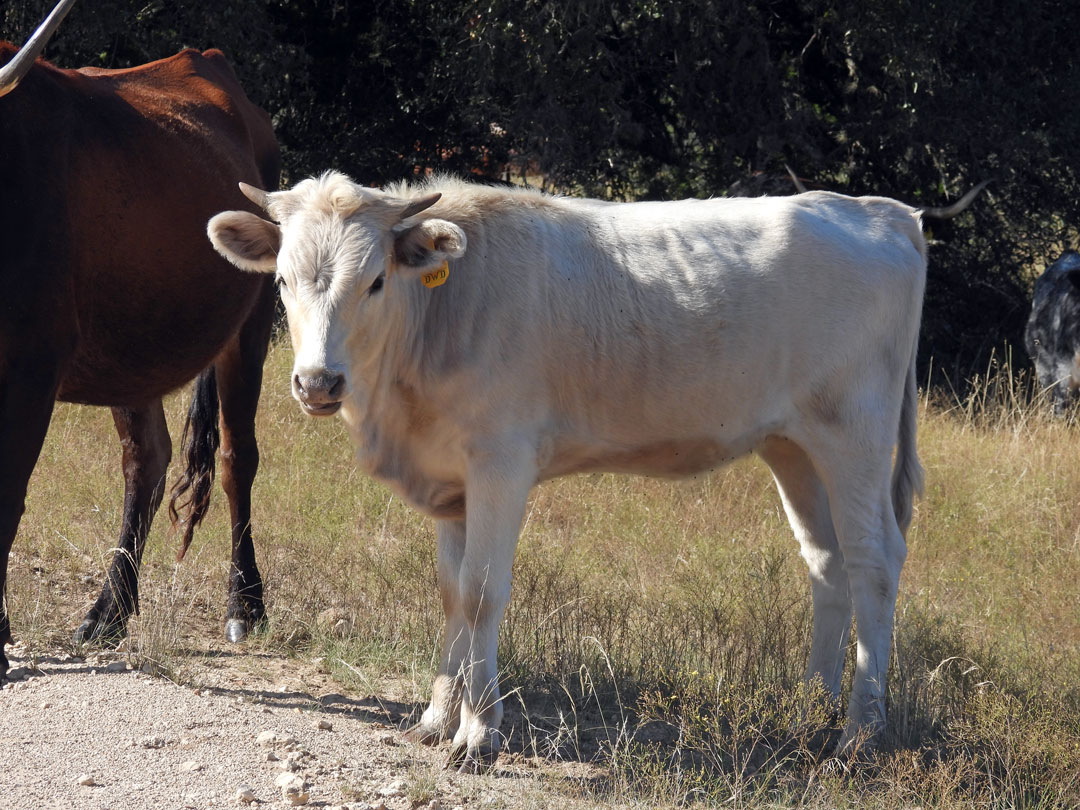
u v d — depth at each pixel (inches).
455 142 852.0
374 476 247.8
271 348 558.6
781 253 263.9
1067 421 597.6
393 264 230.2
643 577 378.6
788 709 261.6
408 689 282.7
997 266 836.6
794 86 810.8
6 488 251.4
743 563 382.3
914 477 282.0
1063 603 378.9
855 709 260.5
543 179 760.3
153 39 668.1
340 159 829.2
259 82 689.0
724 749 251.4
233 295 305.0
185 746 220.2
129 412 309.7
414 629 314.7
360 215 224.5
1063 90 779.4
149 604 318.7
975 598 382.9
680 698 269.6
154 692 247.0
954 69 772.0
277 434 462.9
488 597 236.4
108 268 271.7
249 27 686.5
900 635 299.9
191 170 296.4
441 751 241.8
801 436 268.7
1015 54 783.7
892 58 696.4
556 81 698.8
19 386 251.4
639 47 773.3
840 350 264.8
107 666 265.9
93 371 283.3
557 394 248.1
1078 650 343.9
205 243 293.9
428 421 242.4
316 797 203.6
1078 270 684.7
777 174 797.9
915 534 436.1
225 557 359.3
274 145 368.5
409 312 235.8
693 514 438.3
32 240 248.2
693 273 257.1
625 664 299.0
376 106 850.1
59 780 201.0
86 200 265.3
